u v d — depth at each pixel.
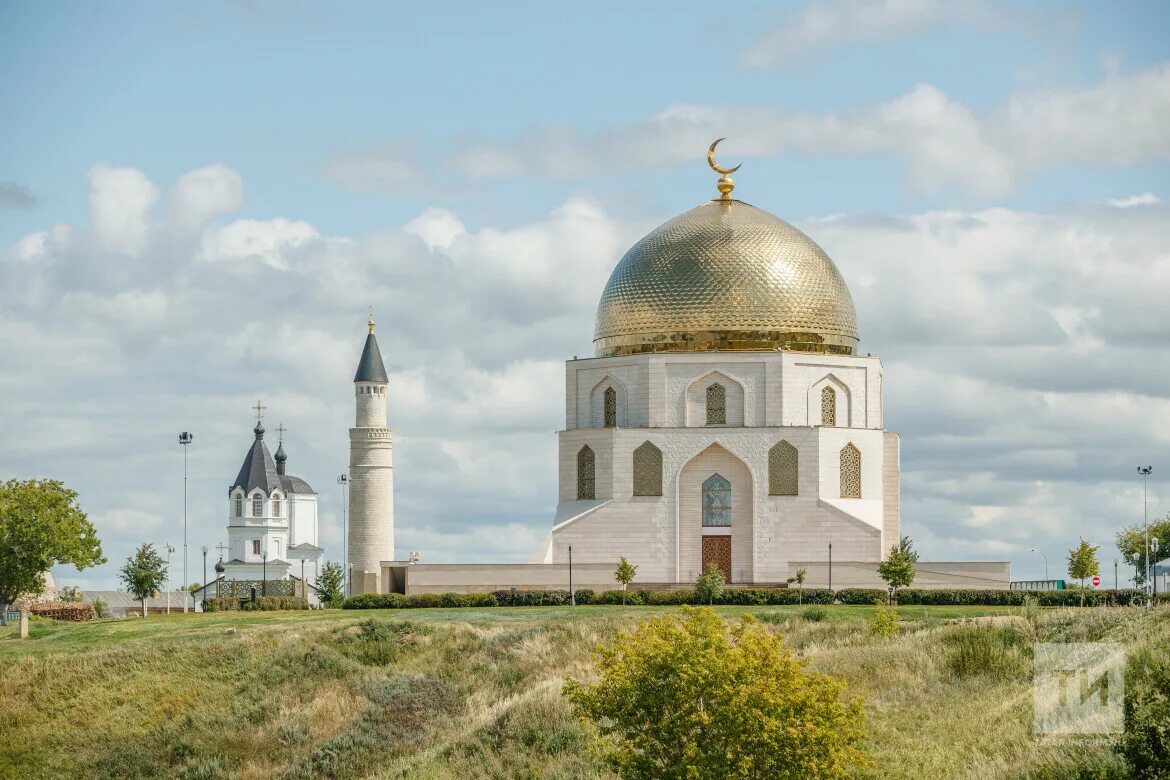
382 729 87.38
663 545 128.12
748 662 55.03
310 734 88.06
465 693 93.12
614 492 129.00
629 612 113.38
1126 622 82.12
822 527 127.38
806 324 131.50
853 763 56.62
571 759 72.00
